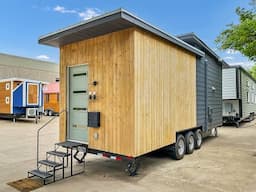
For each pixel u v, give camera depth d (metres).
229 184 4.54
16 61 28.62
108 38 5.13
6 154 6.98
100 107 5.28
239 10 10.01
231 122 13.98
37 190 4.22
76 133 5.89
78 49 5.77
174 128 6.21
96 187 4.37
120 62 4.91
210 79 9.25
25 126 14.75
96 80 5.37
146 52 5.04
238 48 9.53
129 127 4.74
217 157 6.71
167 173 5.22
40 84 17.41
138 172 5.29
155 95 5.35
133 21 4.46
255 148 8.01
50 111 23.95
